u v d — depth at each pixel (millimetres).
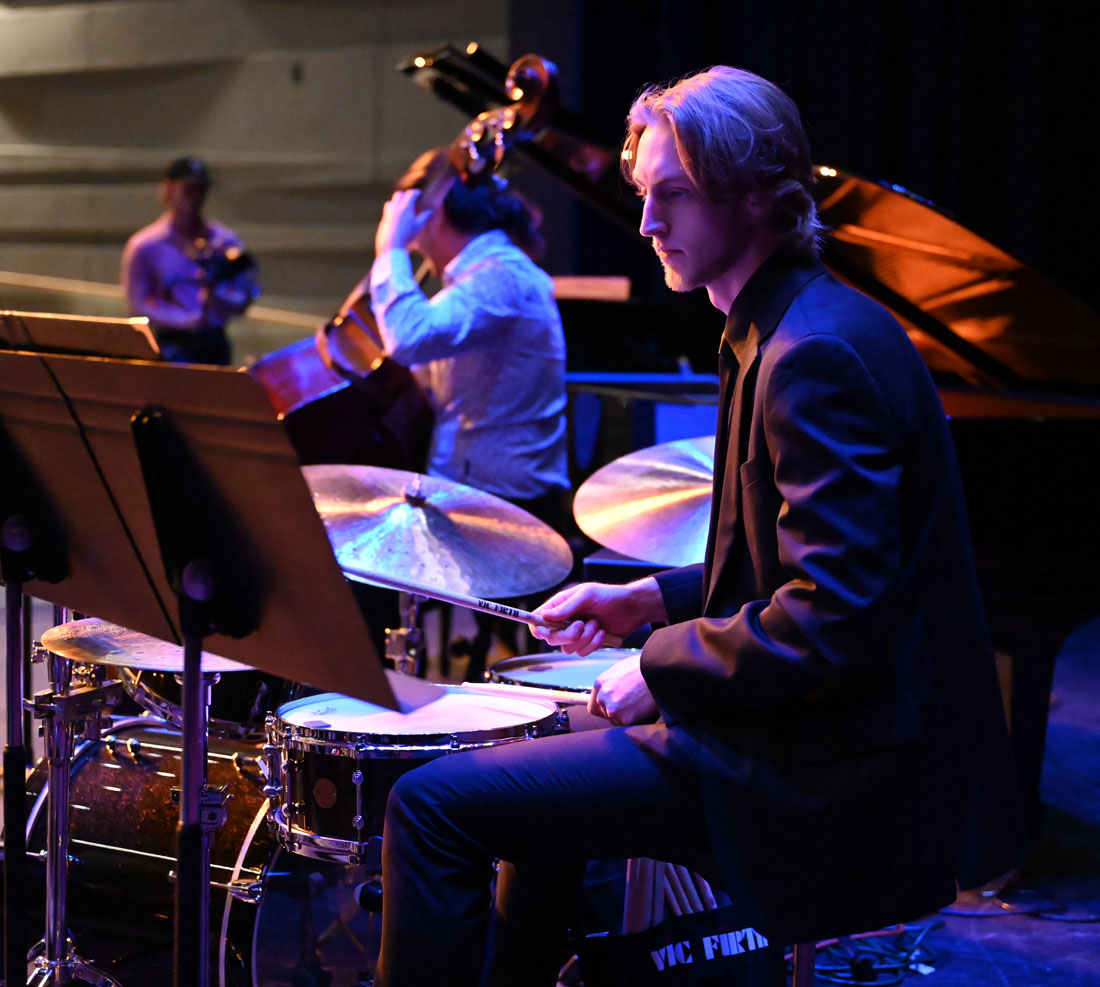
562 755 1428
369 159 7668
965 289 3039
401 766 1620
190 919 1395
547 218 5695
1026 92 4918
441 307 2814
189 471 1322
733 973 1766
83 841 2006
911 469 1379
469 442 2945
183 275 5945
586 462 3564
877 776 1336
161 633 1509
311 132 7828
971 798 1402
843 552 1274
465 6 7344
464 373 2924
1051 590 2680
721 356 1484
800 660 1285
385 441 3219
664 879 1896
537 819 1409
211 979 1823
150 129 8281
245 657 1409
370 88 7633
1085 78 4852
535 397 2965
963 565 1424
